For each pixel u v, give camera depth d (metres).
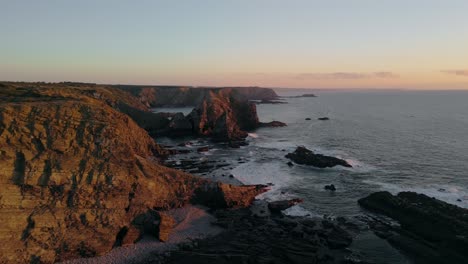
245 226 46.34
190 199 52.62
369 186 61.66
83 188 42.22
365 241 41.81
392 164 76.12
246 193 54.88
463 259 35.47
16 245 36.28
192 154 88.69
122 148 47.81
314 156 79.38
